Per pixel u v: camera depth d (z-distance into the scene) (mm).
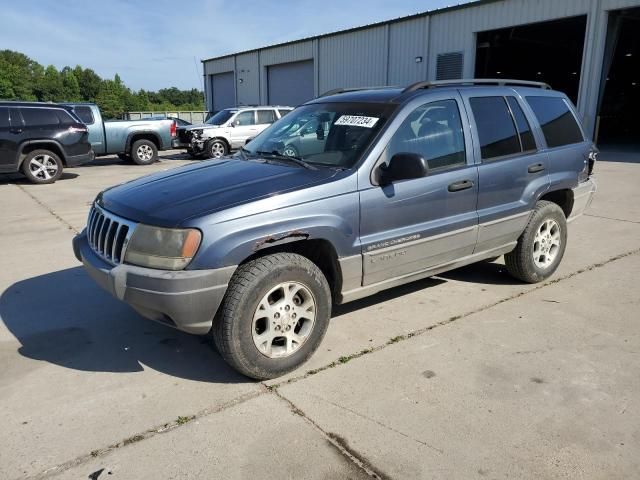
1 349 3820
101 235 3480
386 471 2555
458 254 4340
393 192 3734
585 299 4703
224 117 18266
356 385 3311
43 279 5297
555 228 5125
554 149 5012
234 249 3059
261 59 31250
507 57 28672
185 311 3018
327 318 3551
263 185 3393
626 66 28734
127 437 2814
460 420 2945
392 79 23172
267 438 2801
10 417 2990
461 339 3934
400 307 4531
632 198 9422
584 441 2766
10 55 115625
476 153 4297
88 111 15516
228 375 3453
